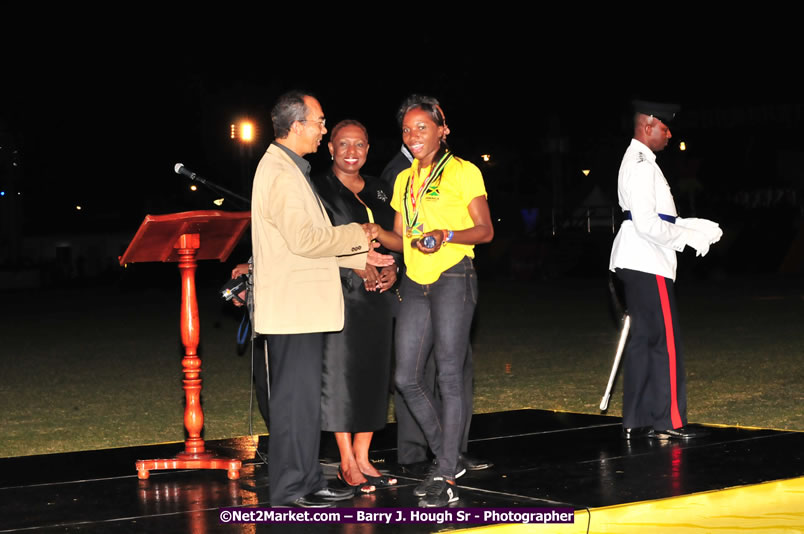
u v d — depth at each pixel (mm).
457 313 5035
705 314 16703
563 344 13141
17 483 5570
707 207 35750
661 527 4805
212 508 4918
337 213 5332
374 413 5281
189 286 5715
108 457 6297
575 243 33000
